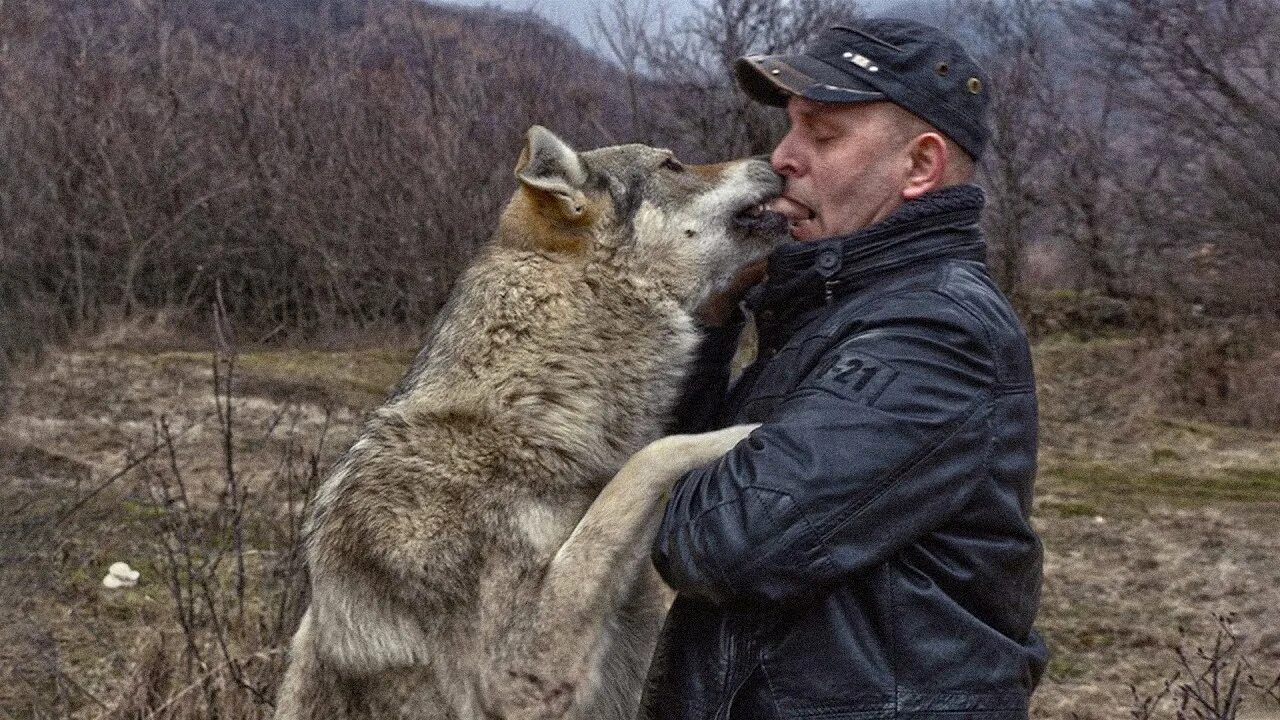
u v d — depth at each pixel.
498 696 2.97
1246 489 9.48
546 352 3.24
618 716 3.12
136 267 15.43
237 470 8.34
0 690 5.53
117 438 9.55
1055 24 15.81
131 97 16.47
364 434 3.25
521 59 17.12
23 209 14.30
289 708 3.31
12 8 15.98
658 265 3.42
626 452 3.32
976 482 2.46
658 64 15.50
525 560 3.06
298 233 15.66
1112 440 10.79
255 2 20.69
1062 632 6.86
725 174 3.57
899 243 2.67
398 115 16.16
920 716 2.41
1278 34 13.21
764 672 2.48
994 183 15.13
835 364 2.51
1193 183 13.47
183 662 4.92
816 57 2.79
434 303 14.99
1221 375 11.65
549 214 3.35
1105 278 14.35
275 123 16.28
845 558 2.39
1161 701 5.87
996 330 2.53
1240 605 7.14
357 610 3.12
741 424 2.84
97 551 6.83
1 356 10.89
